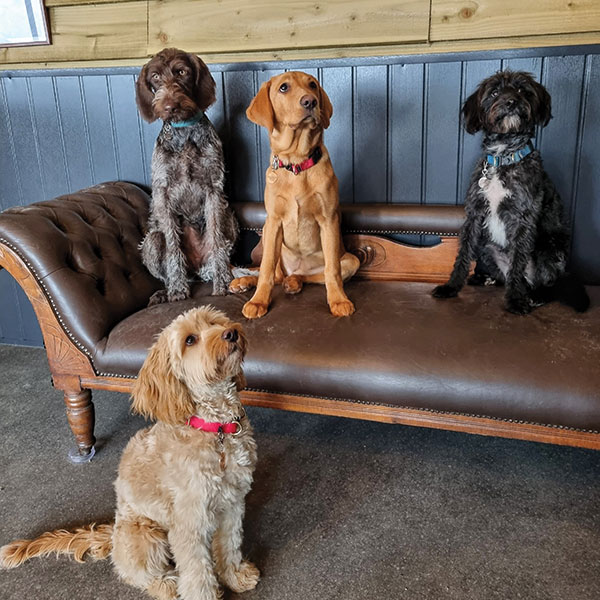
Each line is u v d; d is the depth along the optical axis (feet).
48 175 10.19
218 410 4.81
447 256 8.52
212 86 8.39
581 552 5.49
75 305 6.75
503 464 6.90
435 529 5.86
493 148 7.19
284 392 6.38
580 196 8.09
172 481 4.71
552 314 6.53
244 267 9.33
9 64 10.27
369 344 6.18
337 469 6.91
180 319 4.84
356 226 8.59
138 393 4.81
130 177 9.84
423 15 8.30
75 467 7.11
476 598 5.01
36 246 6.64
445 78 8.12
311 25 8.76
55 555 5.70
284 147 7.26
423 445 7.36
